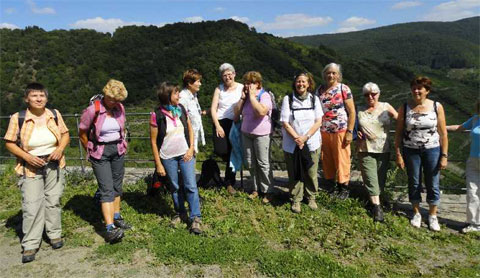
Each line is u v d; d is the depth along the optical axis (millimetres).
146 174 6312
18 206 5008
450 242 3871
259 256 3508
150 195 4996
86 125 3660
